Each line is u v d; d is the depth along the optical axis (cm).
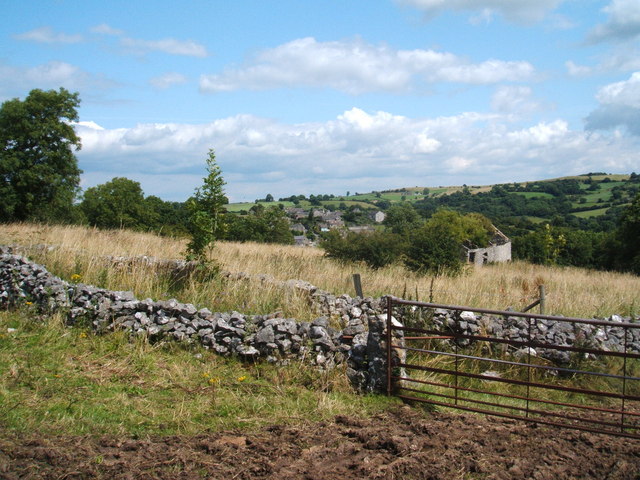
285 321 716
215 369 686
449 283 1355
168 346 741
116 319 780
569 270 2175
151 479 423
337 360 680
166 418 543
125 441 485
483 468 457
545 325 820
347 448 491
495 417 590
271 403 595
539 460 480
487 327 809
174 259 1277
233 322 746
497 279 1569
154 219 4453
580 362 750
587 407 537
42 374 623
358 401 612
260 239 3378
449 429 544
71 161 3572
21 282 899
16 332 762
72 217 3591
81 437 488
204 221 1134
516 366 740
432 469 454
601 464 473
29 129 3369
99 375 636
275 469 447
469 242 2928
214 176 1162
